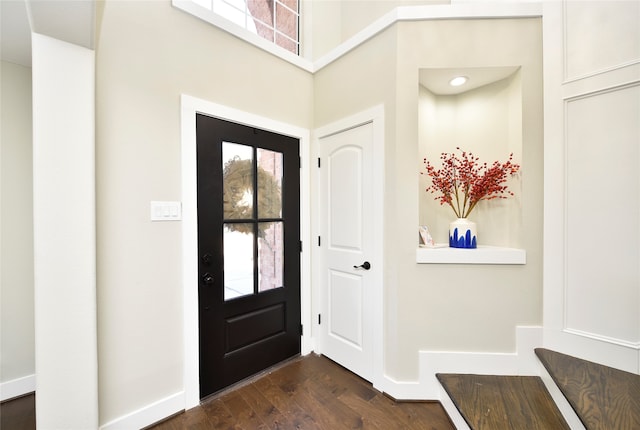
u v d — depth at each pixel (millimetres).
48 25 1134
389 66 1756
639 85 1424
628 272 1464
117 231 1409
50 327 1208
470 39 1698
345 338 2082
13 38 1493
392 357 1756
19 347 1732
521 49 1679
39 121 1180
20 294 1735
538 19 1668
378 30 1799
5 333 1692
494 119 1897
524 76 1680
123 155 1425
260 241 2020
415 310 1723
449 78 1834
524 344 1678
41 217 1187
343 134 2078
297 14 2498
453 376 1683
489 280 1697
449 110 2070
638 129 1433
